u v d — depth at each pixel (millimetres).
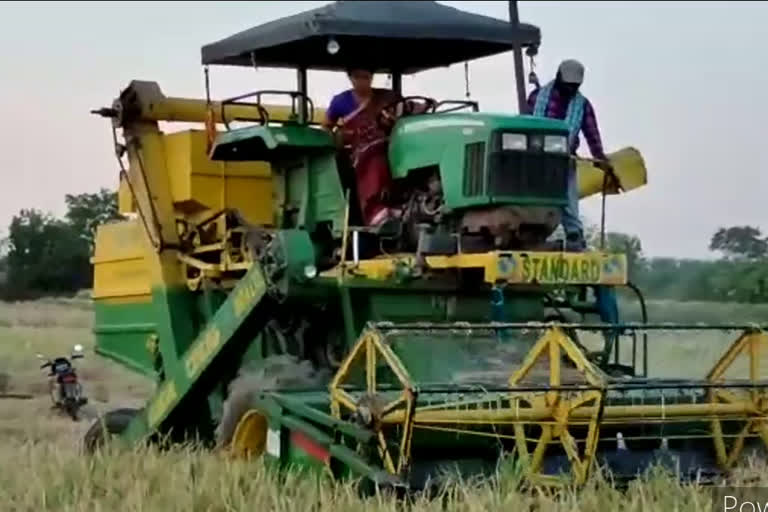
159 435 12305
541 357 10984
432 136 11414
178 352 13320
